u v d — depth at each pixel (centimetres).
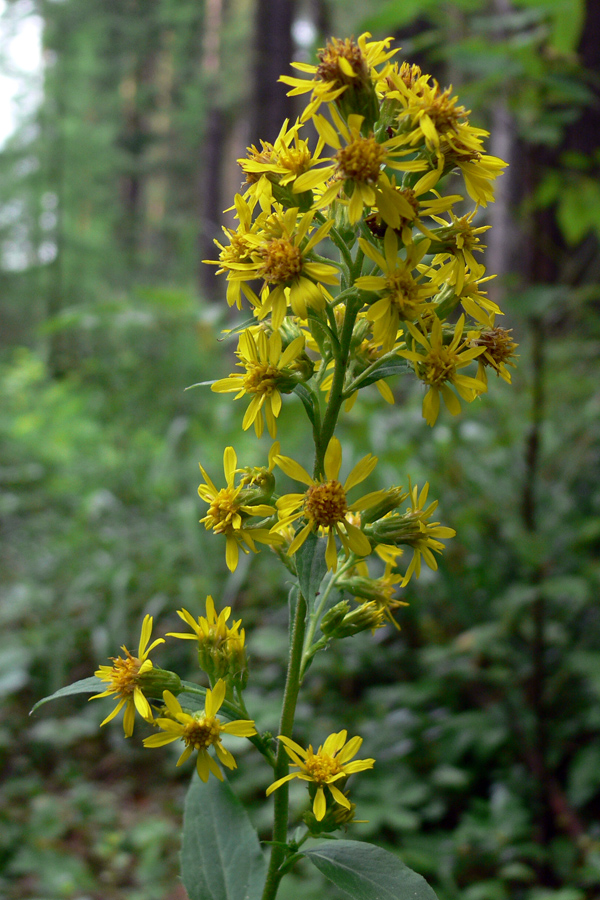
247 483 131
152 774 397
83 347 821
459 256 121
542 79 276
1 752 400
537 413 315
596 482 405
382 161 111
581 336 418
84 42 1223
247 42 1361
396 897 114
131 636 454
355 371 134
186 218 1764
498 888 266
